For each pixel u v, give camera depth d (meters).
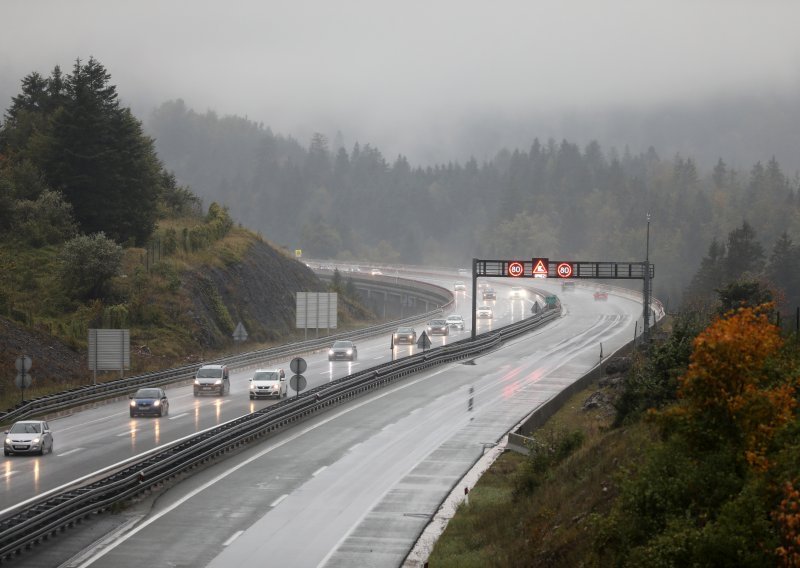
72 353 67.56
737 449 20.75
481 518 29.83
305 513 30.81
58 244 87.25
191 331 81.44
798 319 30.11
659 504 20.78
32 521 26.03
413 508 31.62
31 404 50.38
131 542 27.06
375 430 46.84
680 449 21.88
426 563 24.50
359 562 25.62
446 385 64.12
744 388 20.91
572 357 82.12
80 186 92.50
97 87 94.88
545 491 29.77
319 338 92.00
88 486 30.41
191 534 28.05
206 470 37.31
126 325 76.69
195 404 55.28
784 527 17.59
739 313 21.27
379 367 63.97
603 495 25.17
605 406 53.03
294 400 49.00
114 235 93.00
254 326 94.81
